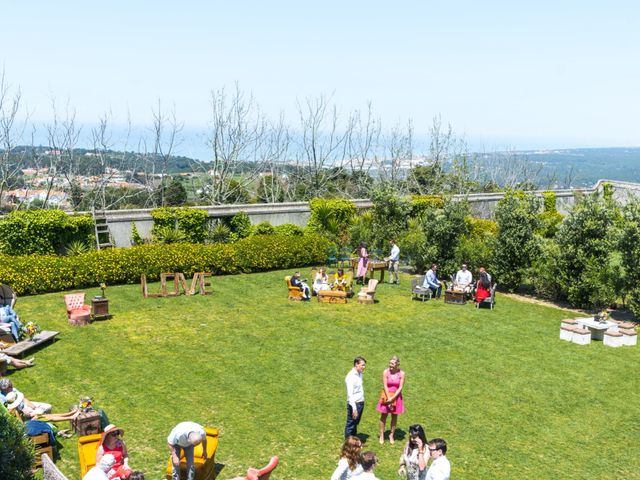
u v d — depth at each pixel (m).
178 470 10.23
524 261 26.53
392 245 27.59
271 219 32.34
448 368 17.58
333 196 54.19
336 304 23.62
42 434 11.25
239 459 11.92
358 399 12.38
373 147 59.66
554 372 17.72
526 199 27.16
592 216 24.34
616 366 18.45
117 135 51.84
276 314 21.89
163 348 17.89
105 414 12.41
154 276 25.73
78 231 26.16
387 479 11.45
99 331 19.11
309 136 55.62
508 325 22.02
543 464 12.60
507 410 15.06
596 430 14.29
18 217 24.44
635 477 12.33
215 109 53.12
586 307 24.92
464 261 28.00
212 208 30.53
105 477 9.24
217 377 15.97
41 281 23.08
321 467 11.80
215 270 27.36
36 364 16.20
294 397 15.02
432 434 13.59
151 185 51.22
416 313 22.94
